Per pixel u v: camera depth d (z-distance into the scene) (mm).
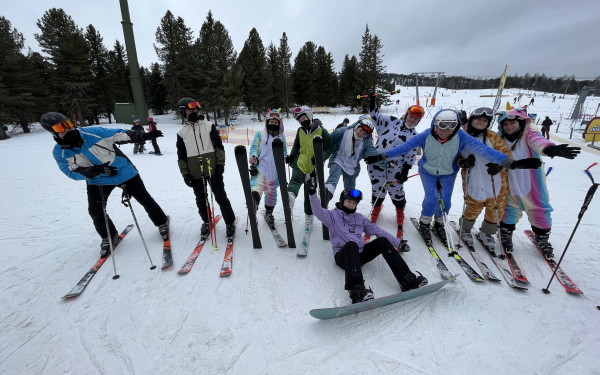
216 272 2789
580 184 5922
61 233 3662
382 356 1854
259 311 2275
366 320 2168
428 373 1736
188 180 3119
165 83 26656
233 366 1813
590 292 2430
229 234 3420
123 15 18625
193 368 1808
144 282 2646
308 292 2494
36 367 1831
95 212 2902
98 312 2291
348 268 2242
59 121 2354
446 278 2609
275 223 3879
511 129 2766
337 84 38500
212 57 23391
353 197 2496
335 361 1826
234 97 24562
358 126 3137
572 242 3271
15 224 3926
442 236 3314
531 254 3023
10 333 2092
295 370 1772
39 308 2340
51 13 22719
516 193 2854
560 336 1996
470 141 2697
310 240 3414
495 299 2369
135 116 21641
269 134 3402
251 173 3502
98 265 2883
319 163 2777
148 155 10320
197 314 2252
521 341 1960
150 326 2143
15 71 18859
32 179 6477
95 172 2635
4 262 2992
